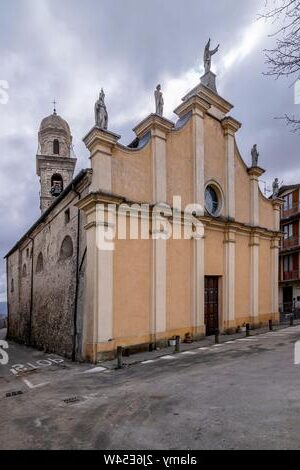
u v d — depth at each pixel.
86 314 11.71
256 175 19.78
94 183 11.96
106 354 11.26
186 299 14.70
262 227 19.62
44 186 26.83
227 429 5.16
